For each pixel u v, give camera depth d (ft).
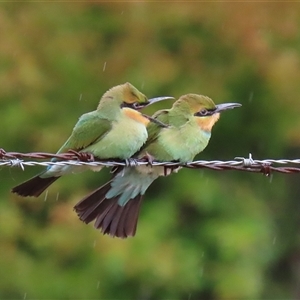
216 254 52.70
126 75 52.24
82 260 51.62
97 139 31.94
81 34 53.52
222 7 53.42
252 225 53.21
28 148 51.88
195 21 53.36
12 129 51.29
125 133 31.81
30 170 52.60
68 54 52.85
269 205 57.11
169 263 50.67
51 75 52.75
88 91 52.65
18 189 31.27
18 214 52.31
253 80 53.98
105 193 32.30
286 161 29.30
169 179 53.47
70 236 50.90
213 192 53.21
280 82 53.72
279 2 53.98
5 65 52.24
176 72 52.26
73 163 29.07
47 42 53.11
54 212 50.88
